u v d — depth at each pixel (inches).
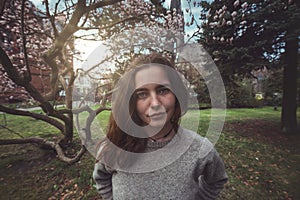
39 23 149.7
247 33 172.9
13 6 117.6
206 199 31.8
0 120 235.6
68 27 74.1
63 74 117.5
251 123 231.5
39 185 105.7
